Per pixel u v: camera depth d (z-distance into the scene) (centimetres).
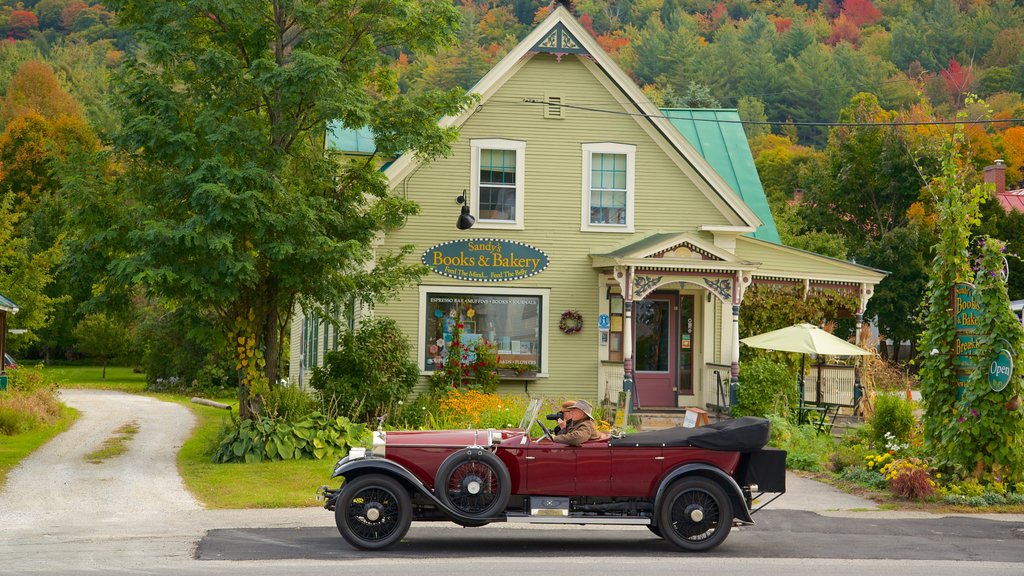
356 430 1959
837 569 1080
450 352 2425
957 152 1708
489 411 2136
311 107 1914
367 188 2025
